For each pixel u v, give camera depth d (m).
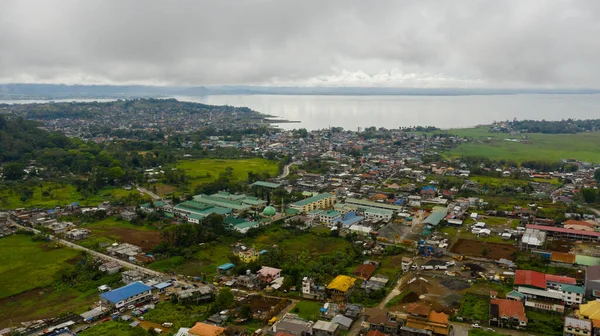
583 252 178.12
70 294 143.88
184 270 164.00
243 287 149.00
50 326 121.44
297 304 135.12
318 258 175.00
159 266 166.00
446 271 159.75
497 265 166.12
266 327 121.62
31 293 144.62
